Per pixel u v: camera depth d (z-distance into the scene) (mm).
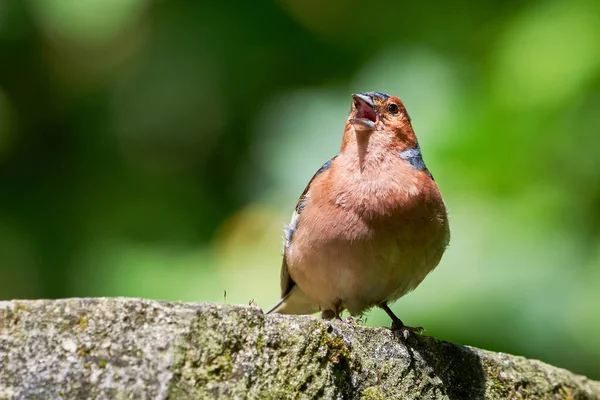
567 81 10391
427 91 11367
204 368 5156
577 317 9562
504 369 7070
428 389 6363
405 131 7891
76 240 13133
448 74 11719
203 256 12414
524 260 9789
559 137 10211
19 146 13930
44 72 14148
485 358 6996
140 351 5012
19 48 13781
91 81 14445
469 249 9883
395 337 6332
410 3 14062
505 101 10500
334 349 5801
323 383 5645
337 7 14383
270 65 14281
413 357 6344
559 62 10633
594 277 9695
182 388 5035
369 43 14164
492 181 10195
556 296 9648
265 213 11766
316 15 14414
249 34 14250
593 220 10055
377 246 7391
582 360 9633
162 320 5141
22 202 13422
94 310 5020
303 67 14211
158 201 13781
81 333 4941
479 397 6777
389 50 13016
